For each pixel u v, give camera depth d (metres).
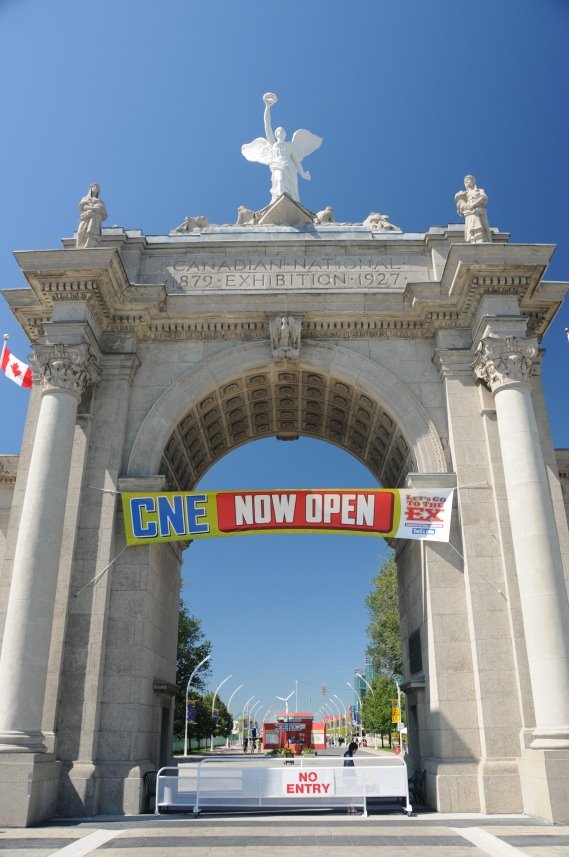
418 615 16.84
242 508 16.11
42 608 13.53
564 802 11.90
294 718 56.81
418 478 16.12
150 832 10.95
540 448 15.26
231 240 19.41
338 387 18.77
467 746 13.98
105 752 13.99
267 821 12.18
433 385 17.52
